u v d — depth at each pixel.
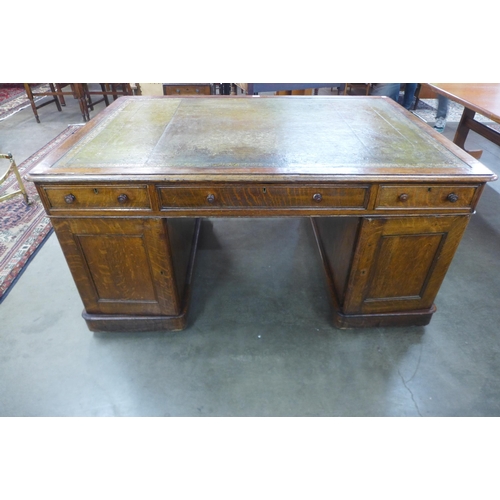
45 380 1.51
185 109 1.86
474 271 2.11
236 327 1.76
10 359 1.59
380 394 1.47
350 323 1.70
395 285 1.57
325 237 2.06
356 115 1.80
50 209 1.30
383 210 1.32
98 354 1.62
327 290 1.93
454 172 1.26
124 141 1.48
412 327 1.75
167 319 1.66
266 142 1.47
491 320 1.80
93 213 1.31
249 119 1.73
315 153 1.38
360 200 1.31
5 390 1.48
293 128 1.62
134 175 1.22
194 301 1.90
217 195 1.29
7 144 3.79
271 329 1.75
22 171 3.19
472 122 2.99
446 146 1.46
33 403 1.44
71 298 1.91
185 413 1.41
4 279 2.01
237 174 1.23
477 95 2.33
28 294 1.93
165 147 1.42
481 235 2.44
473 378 1.53
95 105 5.09
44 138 3.93
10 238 2.36
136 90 4.80
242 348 1.66
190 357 1.61
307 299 1.92
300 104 1.96
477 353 1.64
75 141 1.47
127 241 1.41
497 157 3.54
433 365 1.58
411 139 1.53
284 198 1.30
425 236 1.41
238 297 1.93
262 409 1.42
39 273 2.07
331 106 1.93
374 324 1.71
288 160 1.33
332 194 1.29
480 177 1.24
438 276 1.54
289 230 2.51
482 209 2.73
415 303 1.64
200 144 1.45
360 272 1.50
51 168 1.25
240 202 1.31
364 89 4.04
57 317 1.80
